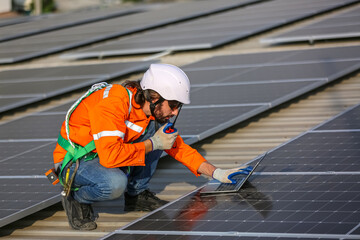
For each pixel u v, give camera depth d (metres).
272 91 12.80
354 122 9.92
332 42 20.03
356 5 28.02
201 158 8.23
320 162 8.20
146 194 8.62
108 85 7.72
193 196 7.96
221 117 11.37
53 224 8.53
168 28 26.39
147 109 7.68
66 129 7.57
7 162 9.87
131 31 26.95
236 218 6.82
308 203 6.86
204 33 23.16
